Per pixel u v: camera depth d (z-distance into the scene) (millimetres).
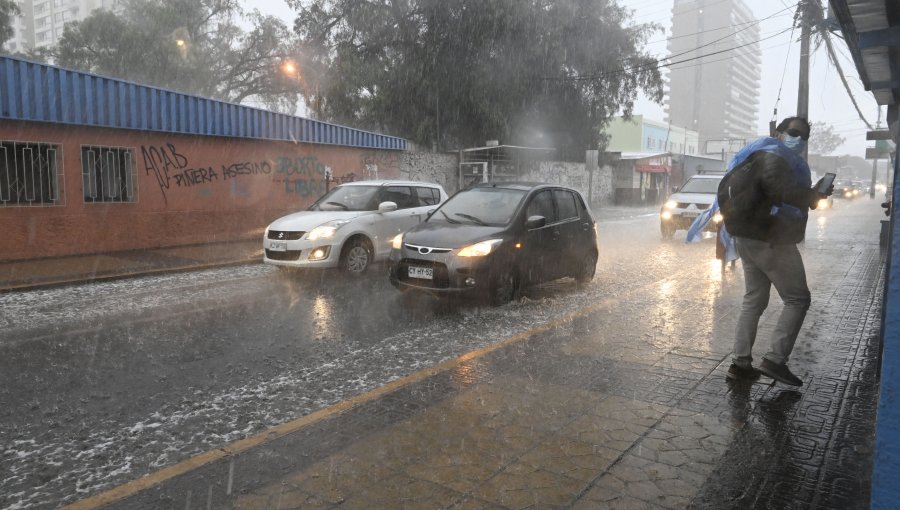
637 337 5855
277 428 3783
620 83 28875
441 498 2920
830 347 5504
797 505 2881
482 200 8117
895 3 3297
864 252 12336
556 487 3021
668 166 41531
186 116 13570
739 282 9055
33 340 6055
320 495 2963
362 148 18641
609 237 16469
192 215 13984
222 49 32125
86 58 29000
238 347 5723
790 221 4168
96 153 12234
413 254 7309
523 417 3896
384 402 4176
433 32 24797
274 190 15883
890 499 1726
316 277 9625
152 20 28391
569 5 26703
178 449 3584
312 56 28125
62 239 11742
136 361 5324
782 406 4094
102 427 3926
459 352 5457
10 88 10555
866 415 3947
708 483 3076
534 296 8039
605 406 4082
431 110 25625
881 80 5914
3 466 3396
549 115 29000
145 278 9875
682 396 4270
